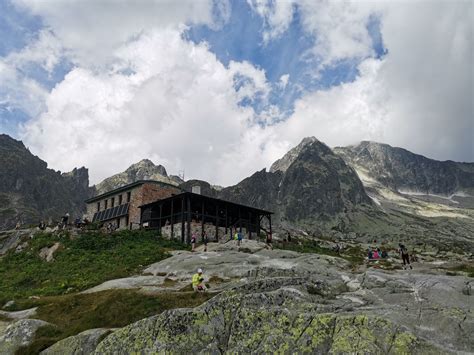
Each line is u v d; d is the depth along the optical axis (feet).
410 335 35.76
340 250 255.70
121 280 106.83
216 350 42.19
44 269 128.26
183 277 104.53
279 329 40.45
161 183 222.07
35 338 62.59
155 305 68.69
